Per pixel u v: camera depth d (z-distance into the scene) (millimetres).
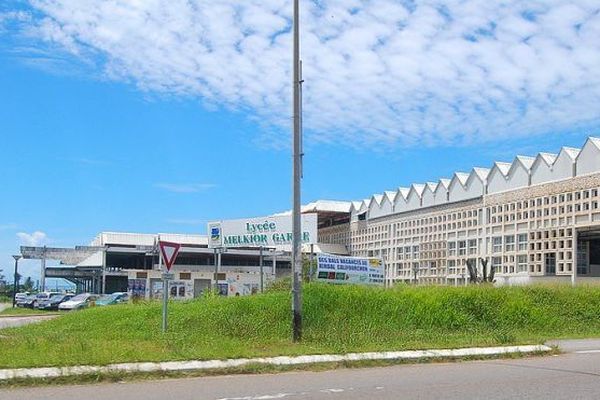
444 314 22219
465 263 43406
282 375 11867
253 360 12781
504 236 40406
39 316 43062
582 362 13938
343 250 59938
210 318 21016
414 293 23141
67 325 24109
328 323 20547
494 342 16953
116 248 69188
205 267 72125
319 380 11188
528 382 10883
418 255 48562
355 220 58750
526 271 38250
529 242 38375
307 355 13656
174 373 11625
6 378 10500
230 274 54906
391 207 53125
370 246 55625
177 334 18531
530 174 39312
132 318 23094
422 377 11547
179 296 53656
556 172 37469
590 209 34625
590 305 25359
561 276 35906
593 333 22969
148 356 12852
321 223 65188
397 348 15055
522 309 23859
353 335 18203
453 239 45031
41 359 12133
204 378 11430
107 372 11125
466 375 11805
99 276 74188
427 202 48469
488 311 23297
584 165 35625
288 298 21531
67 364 11641
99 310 26734
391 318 21812
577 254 35531
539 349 15609
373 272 37781
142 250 70062
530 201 38781
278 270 69438
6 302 87312
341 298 22219
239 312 21172
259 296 22562
